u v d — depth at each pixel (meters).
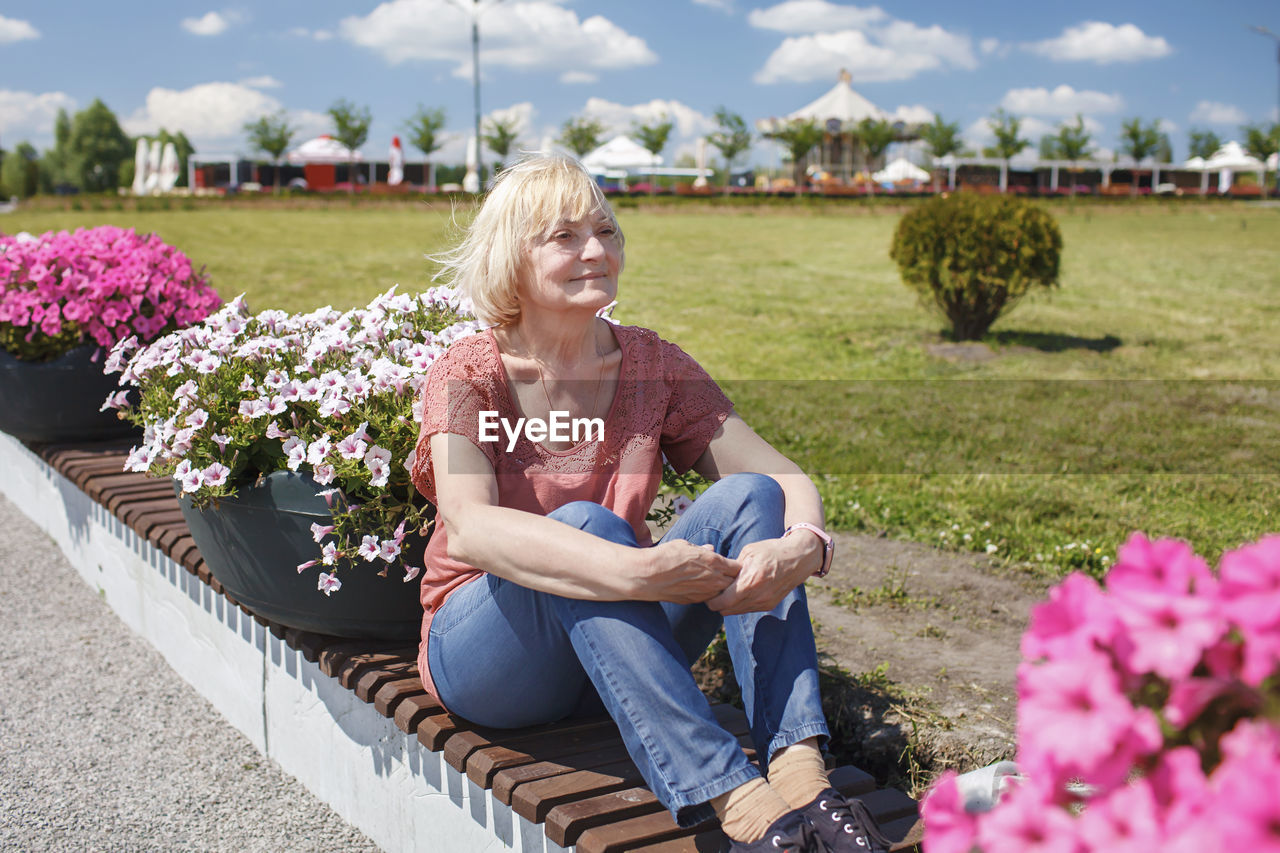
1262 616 0.68
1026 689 0.77
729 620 1.69
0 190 69.75
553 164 1.80
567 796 1.68
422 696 2.01
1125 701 0.72
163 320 4.18
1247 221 30.22
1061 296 13.47
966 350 9.38
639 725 1.52
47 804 2.35
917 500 4.54
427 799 1.99
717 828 1.63
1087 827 0.72
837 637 2.97
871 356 9.17
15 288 4.11
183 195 38.72
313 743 2.38
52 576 3.91
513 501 1.83
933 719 2.40
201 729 2.75
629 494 1.86
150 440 2.47
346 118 47.94
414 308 2.70
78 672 3.09
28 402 4.05
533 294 1.80
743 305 12.27
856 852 1.42
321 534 2.09
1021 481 4.99
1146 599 0.73
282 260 15.96
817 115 48.91
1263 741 0.66
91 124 87.19
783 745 1.58
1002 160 48.34
